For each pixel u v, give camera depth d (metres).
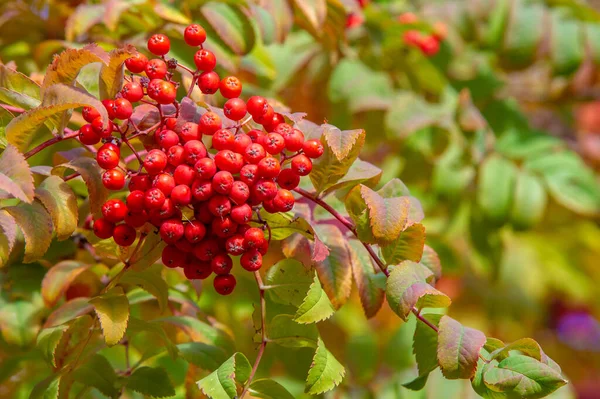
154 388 0.82
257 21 0.92
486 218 1.15
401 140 1.13
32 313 0.85
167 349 0.82
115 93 0.77
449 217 1.19
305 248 0.81
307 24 0.98
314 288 0.78
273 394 0.79
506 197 1.14
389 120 1.09
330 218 0.82
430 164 1.19
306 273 0.79
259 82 1.11
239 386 0.78
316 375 0.77
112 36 0.95
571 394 0.92
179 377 0.91
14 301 0.86
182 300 0.87
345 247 0.80
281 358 0.92
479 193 1.14
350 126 1.13
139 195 0.74
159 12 0.90
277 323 0.79
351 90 1.10
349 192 0.78
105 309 0.77
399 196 0.79
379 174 0.79
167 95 0.75
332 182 0.78
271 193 0.74
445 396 0.91
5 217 0.75
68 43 0.91
